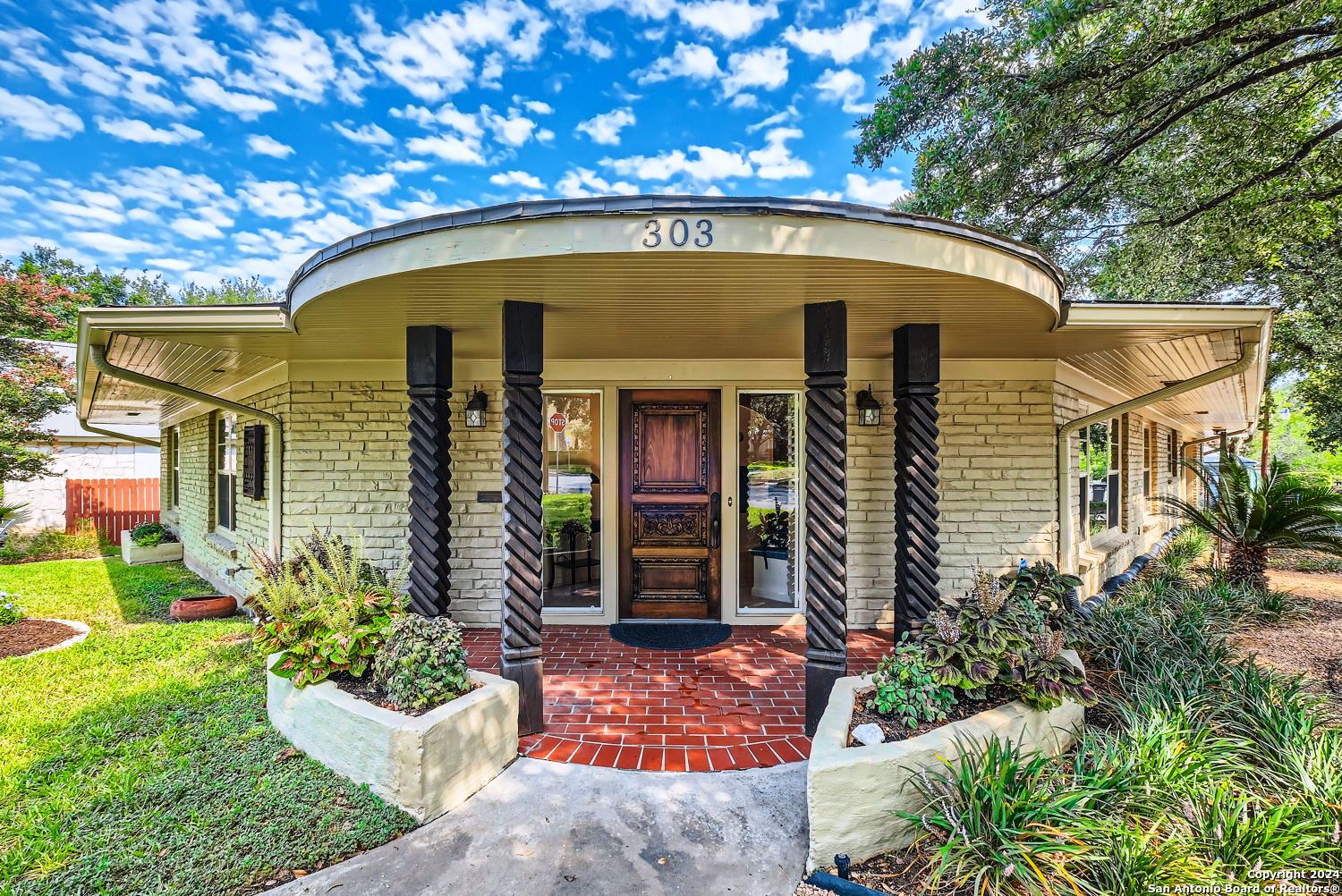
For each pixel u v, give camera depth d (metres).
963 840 2.18
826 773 2.29
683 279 2.81
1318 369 14.29
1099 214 8.87
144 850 2.35
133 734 3.34
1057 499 5.33
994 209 8.28
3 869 2.23
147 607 6.61
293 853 2.35
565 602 5.58
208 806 2.64
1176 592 6.16
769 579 5.54
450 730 2.72
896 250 2.57
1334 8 5.99
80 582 8.12
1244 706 3.21
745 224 2.44
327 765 2.95
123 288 30.61
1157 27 6.30
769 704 3.80
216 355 4.90
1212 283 9.80
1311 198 7.61
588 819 2.64
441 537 3.84
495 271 2.68
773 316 3.55
